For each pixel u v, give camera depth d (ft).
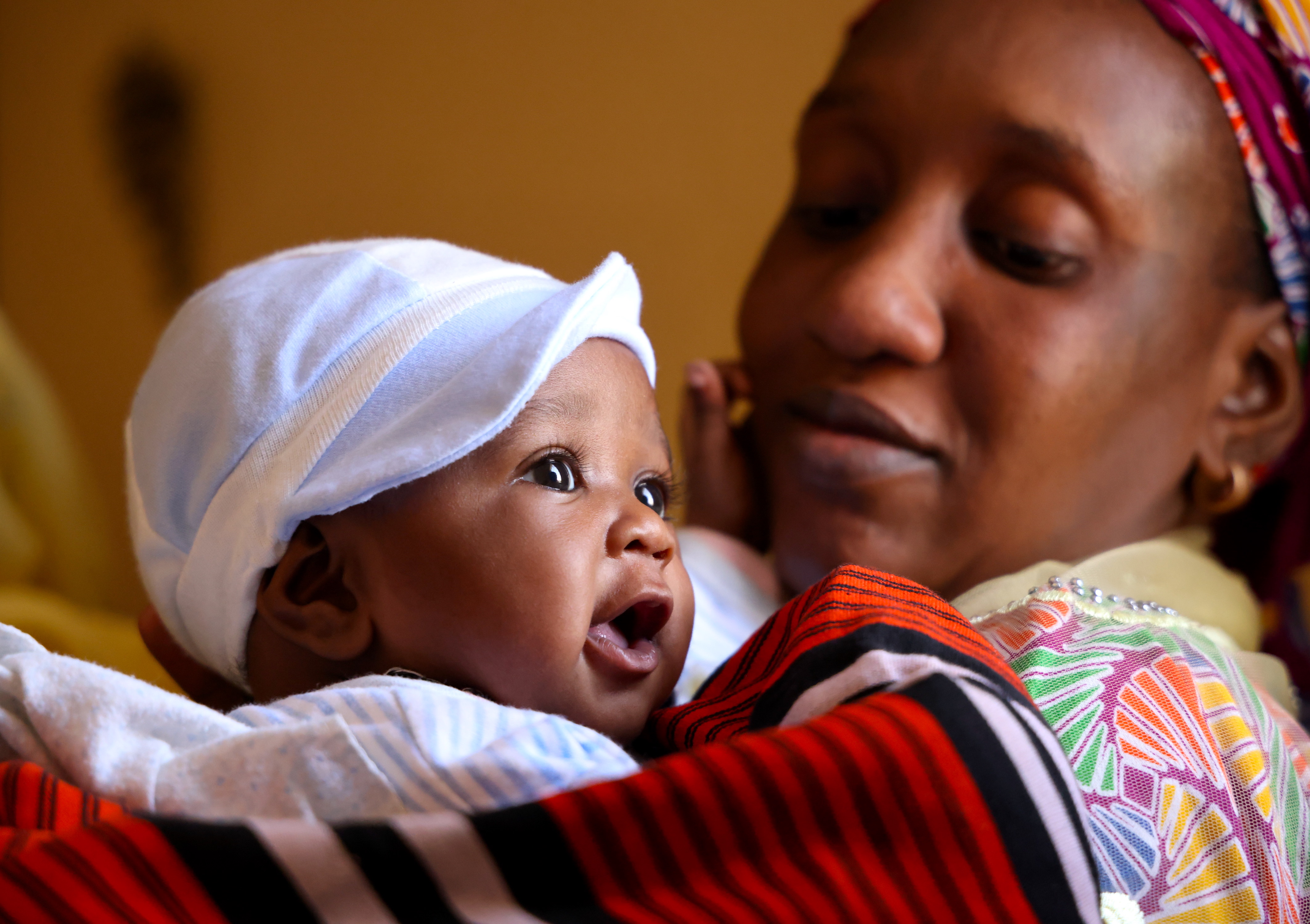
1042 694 2.39
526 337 2.36
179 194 8.65
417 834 1.66
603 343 2.57
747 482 3.90
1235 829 2.29
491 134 7.58
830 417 3.34
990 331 3.19
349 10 8.08
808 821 1.72
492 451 2.34
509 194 7.48
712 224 6.86
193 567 2.55
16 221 9.14
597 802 1.69
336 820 1.80
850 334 3.23
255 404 2.45
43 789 1.87
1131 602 2.85
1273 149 3.43
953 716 1.79
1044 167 3.22
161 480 2.60
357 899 1.63
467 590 2.28
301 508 2.31
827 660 2.04
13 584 5.91
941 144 3.33
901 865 1.72
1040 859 1.74
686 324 6.85
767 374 3.62
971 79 3.29
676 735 2.33
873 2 3.92
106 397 8.89
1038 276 3.22
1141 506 3.40
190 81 8.59
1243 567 4.30
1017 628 2.64
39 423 6.36
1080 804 1.86
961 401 3.23
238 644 2.58
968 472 3.23
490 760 1.94
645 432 2.57
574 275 7.24
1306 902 2.38
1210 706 2.53
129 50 8.75
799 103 6.66
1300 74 3.46
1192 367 3.40
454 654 2.30
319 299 2.54
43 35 9.02
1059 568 3.10
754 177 6.75
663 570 2.45
